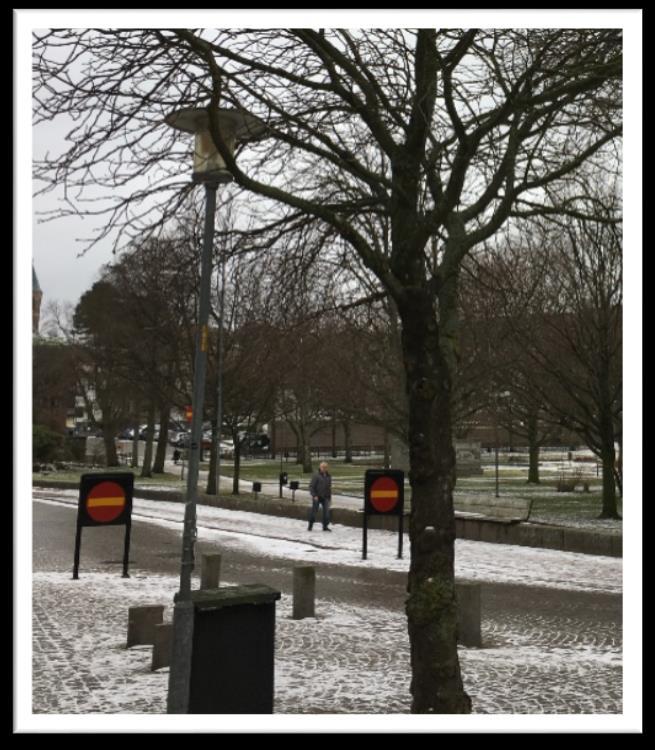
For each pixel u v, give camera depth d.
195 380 5.87
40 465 48.16
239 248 7.98
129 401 50.97
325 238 8.04
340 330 22.95
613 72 6.59
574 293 21.47
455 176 6.25
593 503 27.41
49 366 52.62
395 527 21.64
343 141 7.93
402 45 7.09
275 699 7.14
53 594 12.20
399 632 10.31
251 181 5.98
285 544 19.09
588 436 22.94
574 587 13.93
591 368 21.67
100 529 21.50
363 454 77.06
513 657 9.22
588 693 7.57
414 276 6.52
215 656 5.65
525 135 6.84
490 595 13.27
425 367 6.29
